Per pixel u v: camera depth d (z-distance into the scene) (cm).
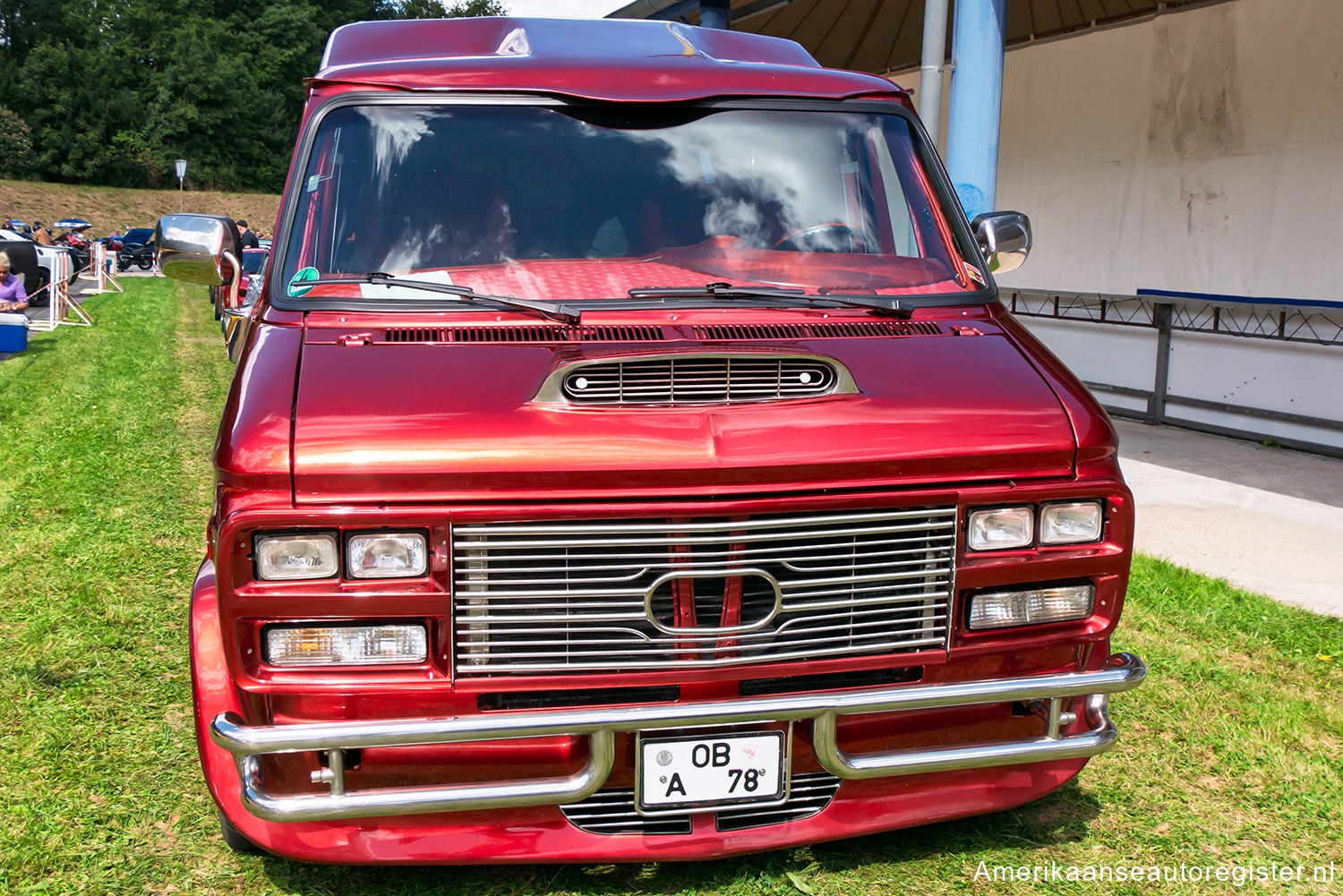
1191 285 893
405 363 264
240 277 378
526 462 239
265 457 236
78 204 6184
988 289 334
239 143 7338
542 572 244
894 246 343
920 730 281
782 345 281
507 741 258
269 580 236
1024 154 1074
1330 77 758
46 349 1353
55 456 768
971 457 259
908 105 373
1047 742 270
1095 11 963
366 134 326
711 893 284
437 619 242
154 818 315
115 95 6906
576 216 323
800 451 250
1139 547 574
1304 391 807
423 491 238
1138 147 934
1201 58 860
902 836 313
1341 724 374
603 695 255
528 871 294
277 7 7681
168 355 1345
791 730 264
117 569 530
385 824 262
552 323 292
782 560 252
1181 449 825
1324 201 773
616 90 342
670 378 264
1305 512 645
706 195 334
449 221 316
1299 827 319
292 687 240
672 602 250
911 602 262
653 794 257
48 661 421
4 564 537
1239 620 466
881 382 272
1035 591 269
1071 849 307
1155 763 354
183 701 391
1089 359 1022
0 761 344
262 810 239
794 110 355
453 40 383
